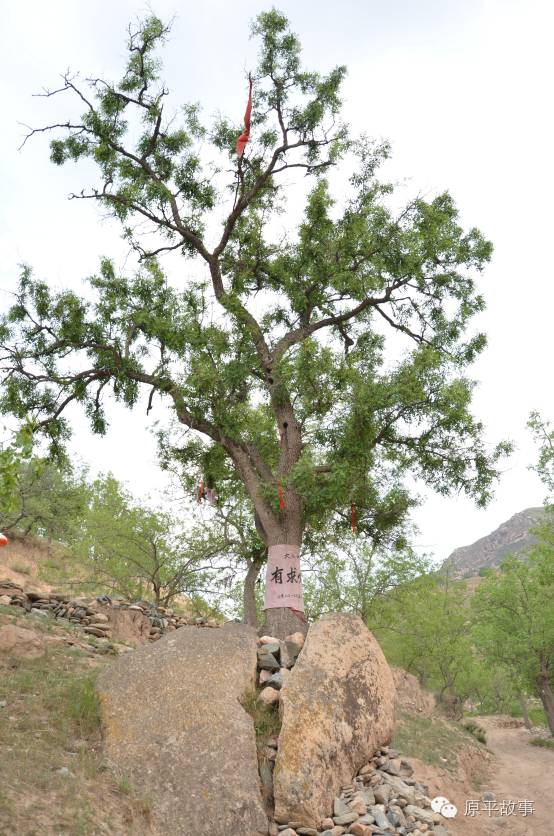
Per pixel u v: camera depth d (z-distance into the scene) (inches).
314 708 403.5
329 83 762.2
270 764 379.6
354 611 1218.6
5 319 714.8
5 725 347.3
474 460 698.8
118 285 725.9
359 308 773.9
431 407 656.4
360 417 630.5
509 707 2522.1
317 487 627.2
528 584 1378.0
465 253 763.4
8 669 439.2
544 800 581.0
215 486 863.7
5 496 358.0
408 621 1510.8
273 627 609.3
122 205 778.8
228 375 682.2
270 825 341.4
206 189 802.2
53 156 775.7
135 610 731.4
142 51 755.4
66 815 278.7
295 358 651.5
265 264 816.3
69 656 496.1
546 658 1362.0
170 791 335.0
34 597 685.3
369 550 1229.1
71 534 1471.5
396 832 362.3
